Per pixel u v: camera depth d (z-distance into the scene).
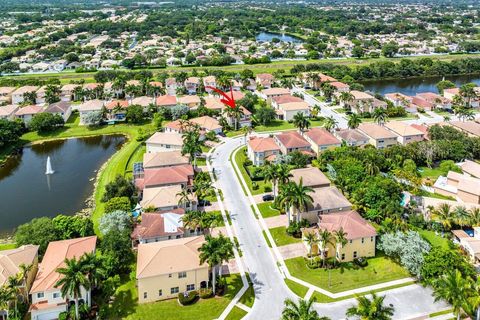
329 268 91.62
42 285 79.00
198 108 198.00
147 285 81.88
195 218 98.56
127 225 101.62
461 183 119.50
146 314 79.25
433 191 124.94
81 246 90.12
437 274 82.75
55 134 186.25
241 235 104.94
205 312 79.69
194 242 89.81
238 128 184.25
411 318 76.69
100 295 84.12
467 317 75.75
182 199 111.31
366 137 158.62
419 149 143.50
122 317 78.56
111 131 189.62
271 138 154.50
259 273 90.81
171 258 84.50
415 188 122.12
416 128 168.12
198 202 120.12
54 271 81.62
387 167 133.75
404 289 84.69
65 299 79.25
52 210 122.44
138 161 153.00
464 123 174.50
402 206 107.00
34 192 134.38
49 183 141.12
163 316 78.75
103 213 114.25
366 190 110.56
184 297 82.50
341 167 128.38
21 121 186.00
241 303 81.94
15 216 118.94
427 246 89.88
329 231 94.44
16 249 88.31
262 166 139.62
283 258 95.81
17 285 77.19
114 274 89.75
